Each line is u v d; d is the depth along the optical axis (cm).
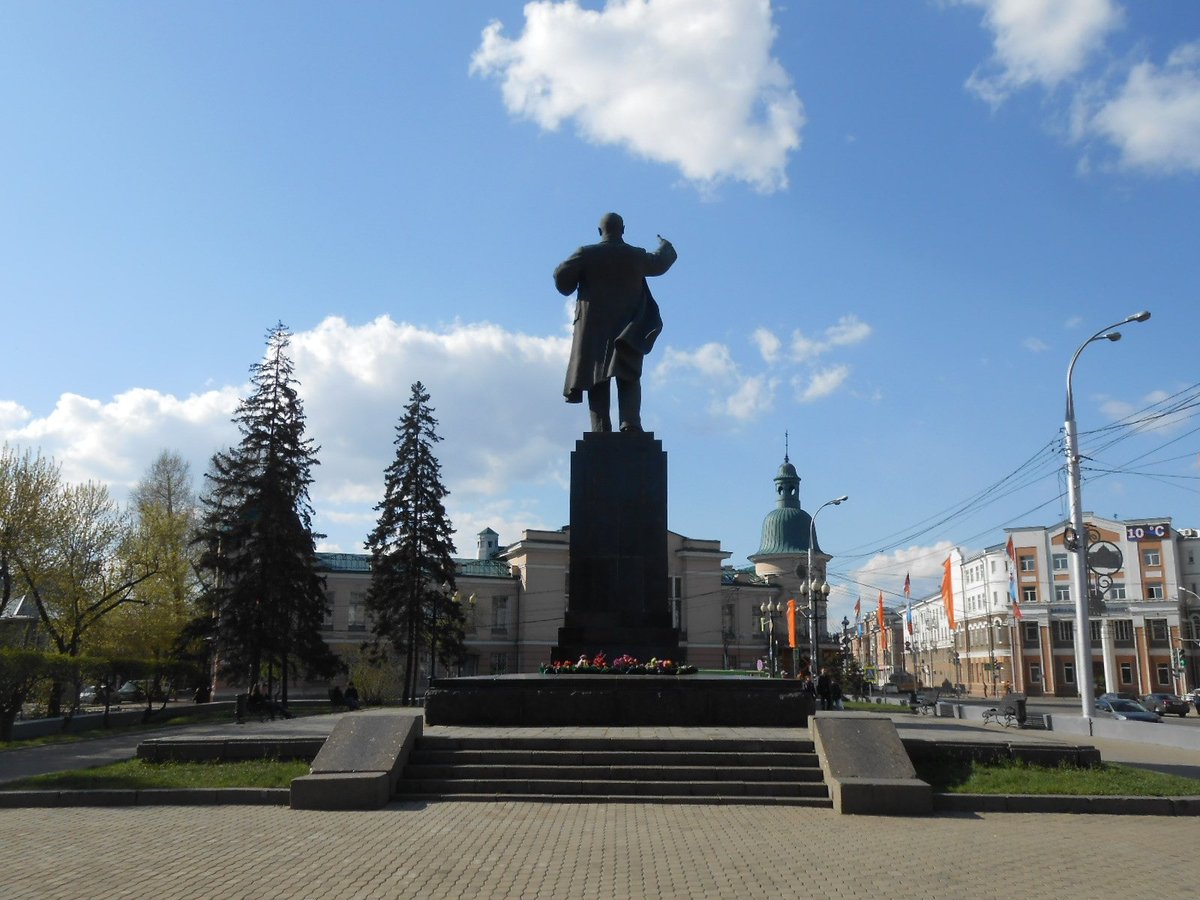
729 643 8231
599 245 2453
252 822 1249
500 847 1087
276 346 4422
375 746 1474
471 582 7625
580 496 2281
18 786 1482
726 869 988
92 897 883
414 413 4975
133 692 5284
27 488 3806
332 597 7056
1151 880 979
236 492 4384
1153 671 8312
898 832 1205
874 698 6988
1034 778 1500
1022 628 8900
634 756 1500
